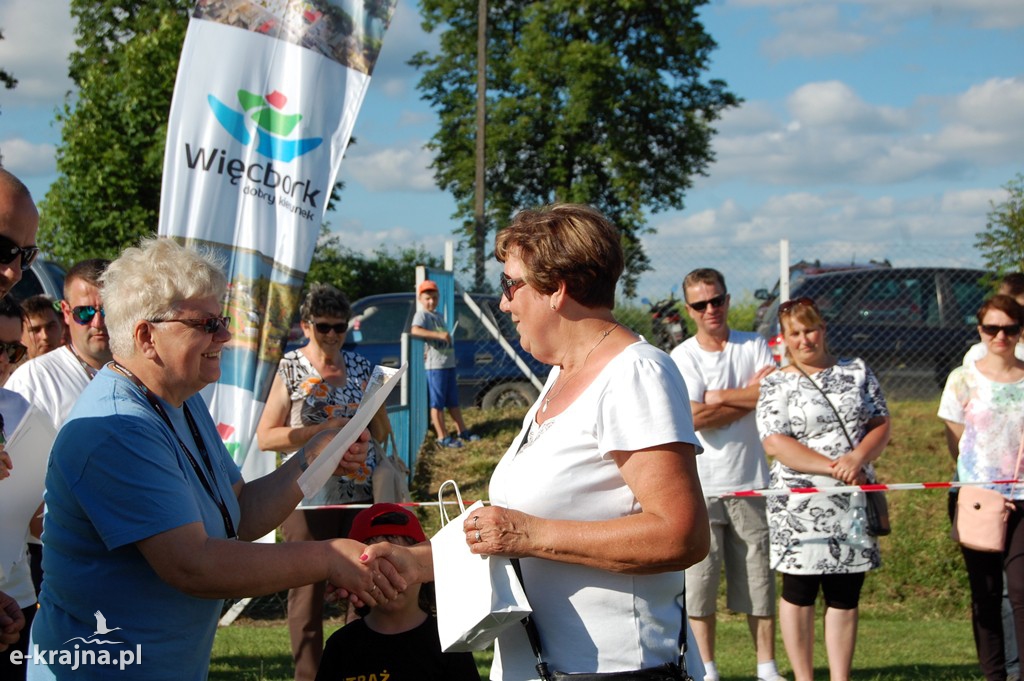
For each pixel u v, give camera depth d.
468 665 3.40
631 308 10.53
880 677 5.79
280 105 5.27
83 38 27.61
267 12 5.27
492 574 2.44
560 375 2.69
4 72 17.88
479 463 10.07
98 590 2.52
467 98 34.38
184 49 5.24
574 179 33.44
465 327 11.91
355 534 3.43
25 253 2.67
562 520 2.45
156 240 2.75
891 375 11.15
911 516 8.69
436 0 35.12
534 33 33.03
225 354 5.22
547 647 2.49
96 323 4.04
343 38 5.34
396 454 4.98
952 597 8.04
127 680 2.53
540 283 2.57
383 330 12.13
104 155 17.28
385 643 3.35
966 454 5.22
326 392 4.81
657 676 2.46
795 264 10.77
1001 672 5.18
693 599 5.32
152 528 2.44
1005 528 5.02
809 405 5.04
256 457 5.48
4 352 3.71
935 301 11.24
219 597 2.50
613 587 2.47
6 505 3.19
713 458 5.36
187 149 5.22
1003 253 9.58
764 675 5.38
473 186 33.69
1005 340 5.15
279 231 5.27
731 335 5.65
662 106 32.97
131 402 2.56
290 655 6.41
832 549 4.90
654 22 33.41
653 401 2.39
